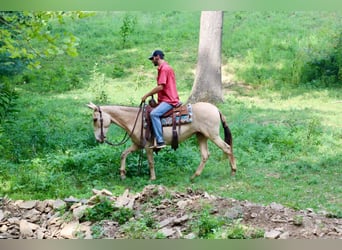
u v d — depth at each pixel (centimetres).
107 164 1348
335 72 2450
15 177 1247
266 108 2067
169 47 2795
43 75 2445
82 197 1147
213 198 997
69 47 924
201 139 1305
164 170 1354
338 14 3078
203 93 2156
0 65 2228
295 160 1465
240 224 885
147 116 1270
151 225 924
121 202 997
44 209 1043
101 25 3097
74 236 915
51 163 1324
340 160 1452
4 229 964
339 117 1933
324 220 925
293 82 2416
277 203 1073
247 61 2591
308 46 2662
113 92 2262
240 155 1480
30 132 1570
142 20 3162
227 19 3072
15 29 936
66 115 1911
